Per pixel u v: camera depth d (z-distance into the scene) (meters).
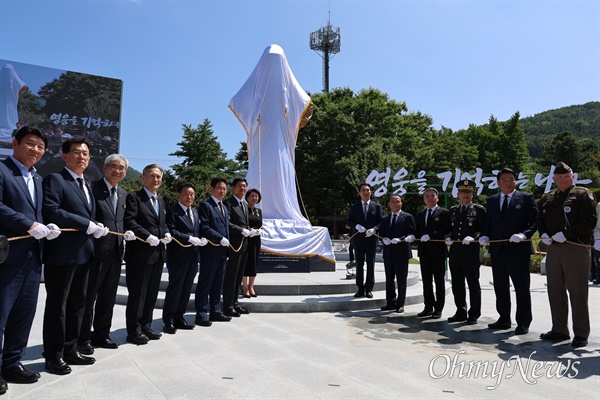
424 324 6.02
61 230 3.62
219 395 3.23
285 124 9.94
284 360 4.17
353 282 7.93
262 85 9.91
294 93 10.20
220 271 5.99
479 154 44.44
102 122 16.91
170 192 31.91
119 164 4.46
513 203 5.75
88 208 4.02
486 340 5.14
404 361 4.22
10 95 15.22
